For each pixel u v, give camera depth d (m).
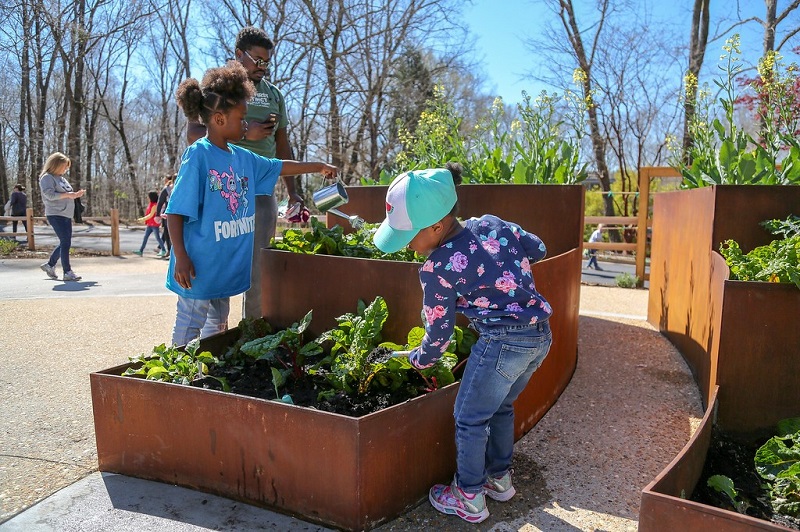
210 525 2.22
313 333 3.48
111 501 2.39
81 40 25.14
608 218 9.36
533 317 2.18
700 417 3.28
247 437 2.34
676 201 4.67
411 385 2.83
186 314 3.24
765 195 3.54
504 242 2.28
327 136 24.86
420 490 2.41
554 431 3.10
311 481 2.23
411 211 2.12
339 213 3.77
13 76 28.89
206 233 3.08
